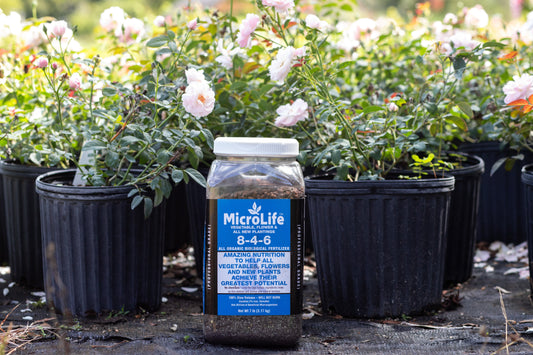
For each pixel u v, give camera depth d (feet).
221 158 4.98
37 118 6.23
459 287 6.09
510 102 5.55
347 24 8.18
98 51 7.29
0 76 6.11
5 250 6.75
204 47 6.47
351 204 5.26
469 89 6.81
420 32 6.87
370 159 6.07
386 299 5.32
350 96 6.91
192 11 7.41
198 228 6.32
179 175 5.19
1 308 5.58
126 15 6.62
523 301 5.70
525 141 6.51
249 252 4.90
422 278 5.35
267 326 4.91
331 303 5.43
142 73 6.07
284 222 4.90
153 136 5.39
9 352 4.80
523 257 6.75
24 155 5.98
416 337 5.04
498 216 7.02
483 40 6.97
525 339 4.98
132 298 5.41
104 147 5.23
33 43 6.21
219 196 4.90
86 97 6.11
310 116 6.04
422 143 5.57
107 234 5.28
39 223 5.95
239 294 4.90
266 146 4.83
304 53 5.40
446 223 5.45
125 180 5.52
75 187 5.21
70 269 5.31
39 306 5.57
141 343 4.94
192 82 5.06
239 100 6.10
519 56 6.94
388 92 6.69
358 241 5.29
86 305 5.32
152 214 5.40
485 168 6.99
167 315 5.48
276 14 5.75
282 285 4.91
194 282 6.28
